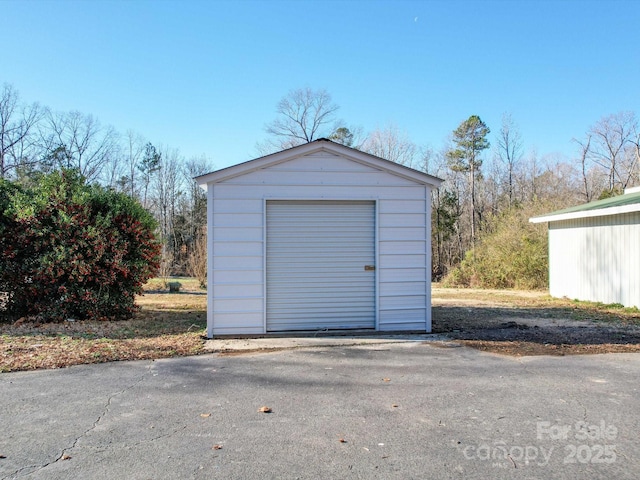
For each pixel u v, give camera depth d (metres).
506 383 4.64
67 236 8.13
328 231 7.56
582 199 30.22
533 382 4.68
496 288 18.70
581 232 12.77
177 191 38.84
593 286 12.23
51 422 3.59
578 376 4.90
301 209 7.51
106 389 4.45
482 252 20.36
